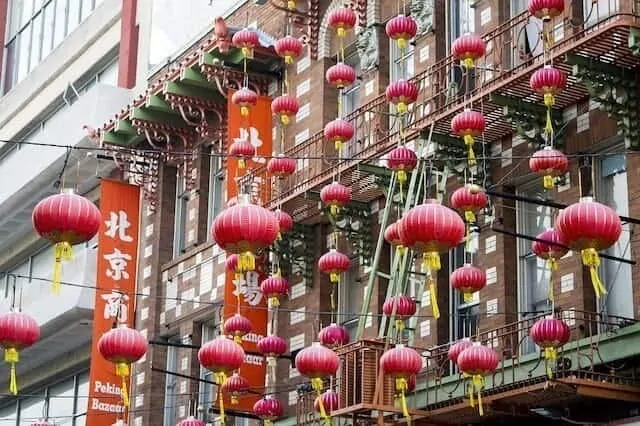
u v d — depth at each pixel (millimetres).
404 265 27391
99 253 39688
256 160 34000
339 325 29797
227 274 33312
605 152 25250
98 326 38906
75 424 46656
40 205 20859
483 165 27344
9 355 24031
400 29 27703
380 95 30000
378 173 29031
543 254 23359
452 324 28312
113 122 41781
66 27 54531
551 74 23203
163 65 44062
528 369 24141
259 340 32594
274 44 35531
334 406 26141
